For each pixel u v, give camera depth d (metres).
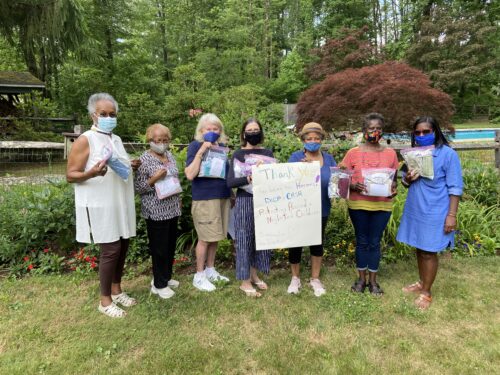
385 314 3.05
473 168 6.09
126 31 21.34
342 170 3.14
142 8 26.55
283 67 29.92
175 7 26.91
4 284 3.57
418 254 3.28
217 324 2.93
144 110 13.69
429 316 3.02
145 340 2.72
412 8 30.23
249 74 23.64
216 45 24.20
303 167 3.17
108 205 2.85
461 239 4.44
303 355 2.55
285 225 3.20
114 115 2.88
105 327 2.88
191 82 14.33
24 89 14.46
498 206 5.39
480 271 3.85
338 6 33.72
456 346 2.63
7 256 3.97
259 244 3.19
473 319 2.98
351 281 3.68
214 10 24.75
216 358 2.52
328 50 25.97
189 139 12.48
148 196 3.17
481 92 28.56
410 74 9.84
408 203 3.29
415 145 3.26
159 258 3.24
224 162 3.32
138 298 3.34
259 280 3.61
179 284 3.61
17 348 2.63
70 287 3.54
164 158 3.28
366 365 2.44
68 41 13.67
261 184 3.13
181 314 3.07
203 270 3.52
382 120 3.23
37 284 3.58
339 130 9.83
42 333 2.80
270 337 2.75
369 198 3.23
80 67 18.12
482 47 24.81
